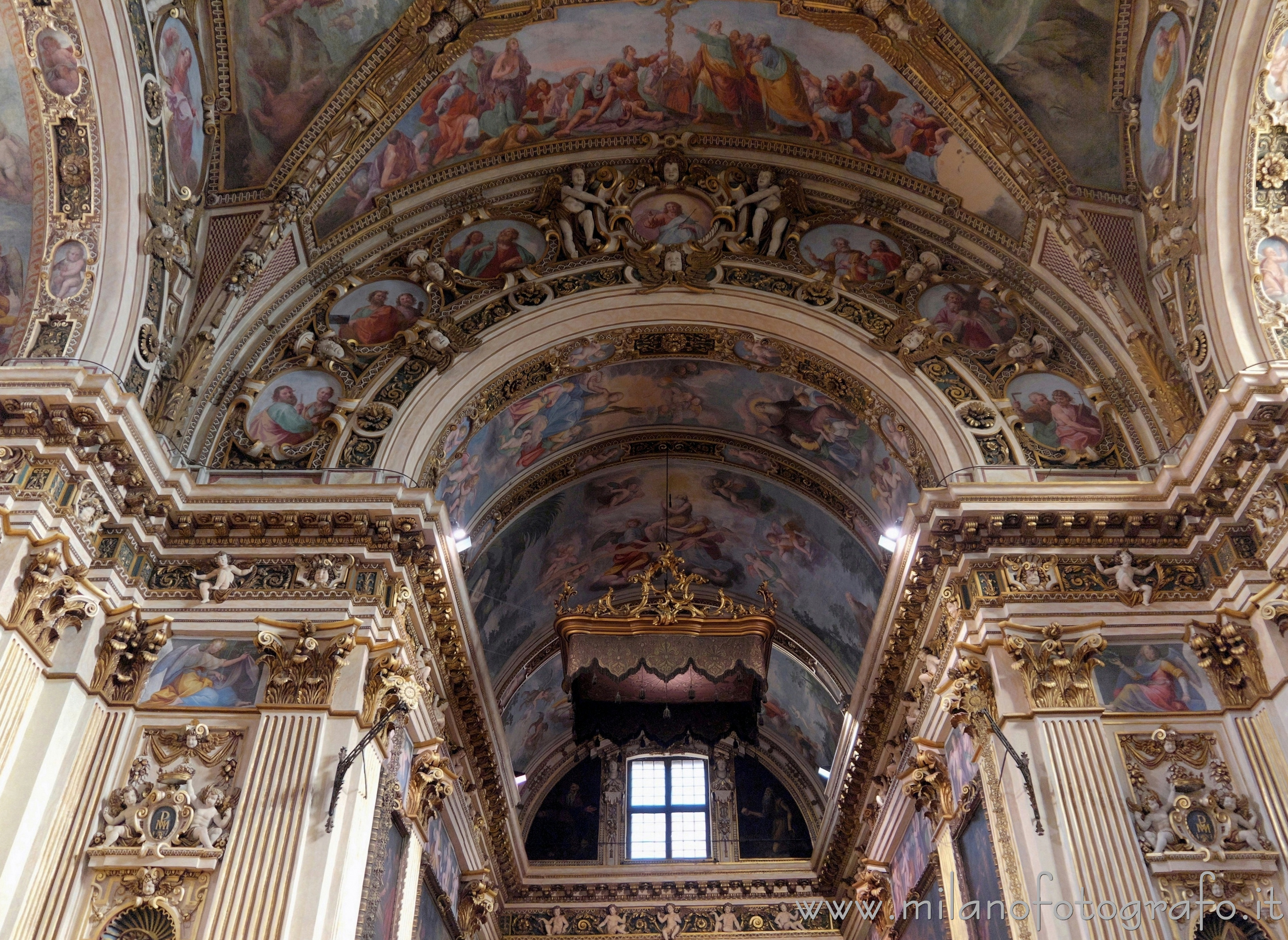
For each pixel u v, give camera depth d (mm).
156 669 12312
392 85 15062
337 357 15328
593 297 16406
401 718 12602
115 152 13188
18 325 12906
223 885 10766
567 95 16438
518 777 24719
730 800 25188
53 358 12602
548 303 16312
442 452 15094
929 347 15742
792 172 17219
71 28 12711
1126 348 14859
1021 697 12266
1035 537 13344
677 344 16641
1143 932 10594
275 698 11961
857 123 16375
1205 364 13625
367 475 14141
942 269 16547
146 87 13312
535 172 17078
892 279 16609
